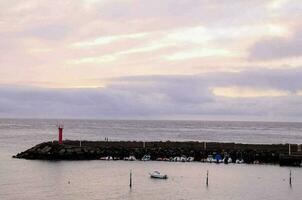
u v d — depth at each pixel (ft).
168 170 282.15
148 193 215.72
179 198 206.49
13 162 312.09
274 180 251.19
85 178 252.21
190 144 357.82
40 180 245.45
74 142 359.25
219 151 329.72
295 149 335.47
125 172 273.75
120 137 594.24
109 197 206.80
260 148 339.36
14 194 210.79
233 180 250.57
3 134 654.94
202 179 253.03
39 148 337.72
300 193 218.79
